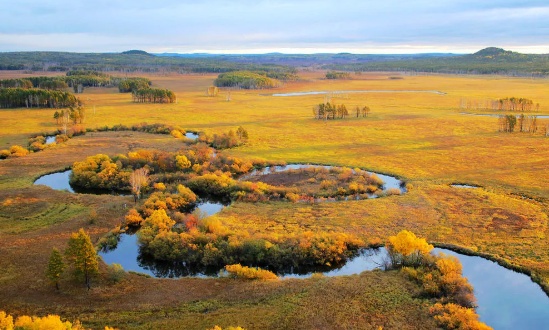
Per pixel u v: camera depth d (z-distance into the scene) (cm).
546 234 6769
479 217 7488
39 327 3691
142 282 5469
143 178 8869
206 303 4953
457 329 4406
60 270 5106
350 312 4731
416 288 5212
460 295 4988
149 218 7088
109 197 8538
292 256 6112
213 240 6362
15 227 7044
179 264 6119
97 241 6650
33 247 6319
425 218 7481
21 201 8169
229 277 5591
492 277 5634
